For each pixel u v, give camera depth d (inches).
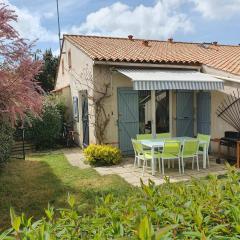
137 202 132.2
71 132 837.2
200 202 127.3
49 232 105.6
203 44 1032.8
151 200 130.0
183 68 695.7
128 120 667.4
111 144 654.5
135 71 632.4
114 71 644.7
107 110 649.6
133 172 515.5
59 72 1074.1
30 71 373.1
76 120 818.8
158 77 579.2
